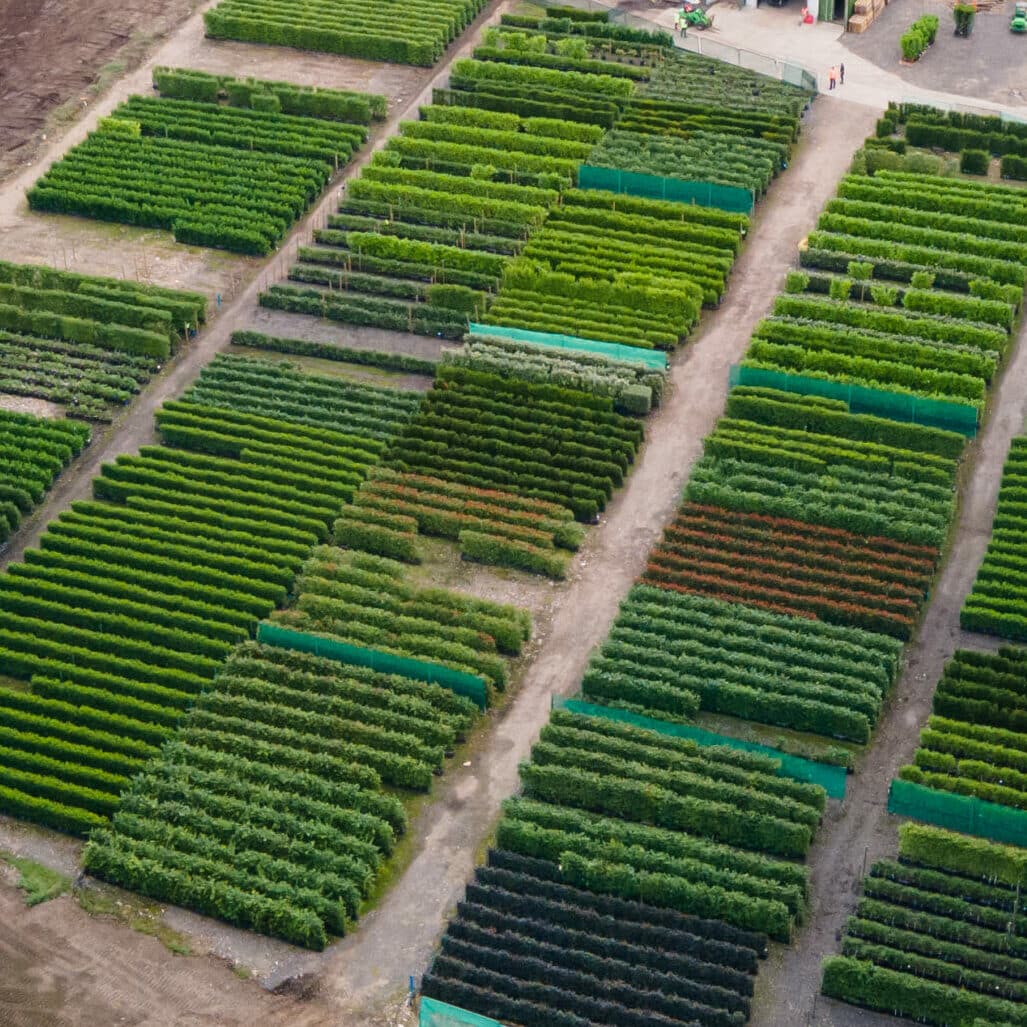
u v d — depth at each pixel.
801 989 119.50
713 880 123.81
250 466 161.38
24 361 175.38
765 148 199.75
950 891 124.19
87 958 122.75
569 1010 117.00
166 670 141.12
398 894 126.62
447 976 119.56
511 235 191.00
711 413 168.62
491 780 134.75
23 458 163.62
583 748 133.75
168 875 125.25
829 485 156.88
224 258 190.12
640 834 126.94
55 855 130.25
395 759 133.12
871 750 136.00
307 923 121.81
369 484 159.00
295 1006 119.38
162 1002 119.69
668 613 144.75
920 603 147.12
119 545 154.00
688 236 188.12
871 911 122.56
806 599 145.88
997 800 129.12
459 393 168.75
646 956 119.50
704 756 132.75
